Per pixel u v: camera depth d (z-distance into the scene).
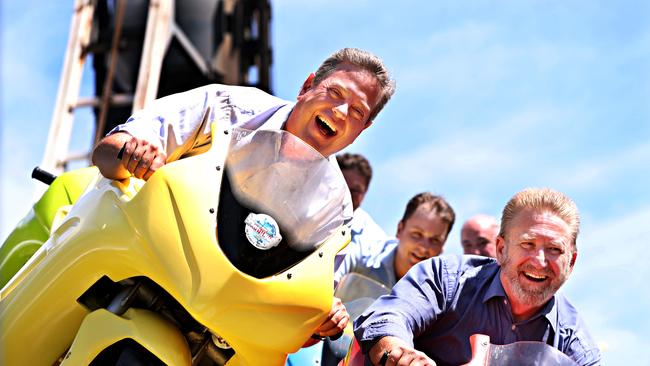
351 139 3.18
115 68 11.80
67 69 11.41
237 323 2.48
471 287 3.08
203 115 3.08
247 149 2.67
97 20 11.94
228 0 14.13
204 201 2.54
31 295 2.68
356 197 5.29
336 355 3.70
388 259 4.84
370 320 2.95
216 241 2.50
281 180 2.67
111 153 2.68
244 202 2.61
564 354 2.71
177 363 2.49
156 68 11.16
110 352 2.58
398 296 3.05
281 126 3.18
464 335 3.05
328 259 2.70
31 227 3.32
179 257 2.48
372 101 3.18
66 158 10.91
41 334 2.70
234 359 2.66
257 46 14.81
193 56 12.80
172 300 2.65
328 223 2.76
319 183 2.74
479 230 5.52
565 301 3.04
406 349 2.80
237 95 3.16
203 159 2.62
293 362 3.67
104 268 2.58
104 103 11.27
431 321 3.05
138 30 11.78
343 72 3.16
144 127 2.88
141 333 2.51
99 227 2.60
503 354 2.67
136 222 2.55
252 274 2.55
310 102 3.13
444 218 4.82
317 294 2.62
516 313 3.00
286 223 2.64
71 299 2.66
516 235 2.93
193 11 13.42
